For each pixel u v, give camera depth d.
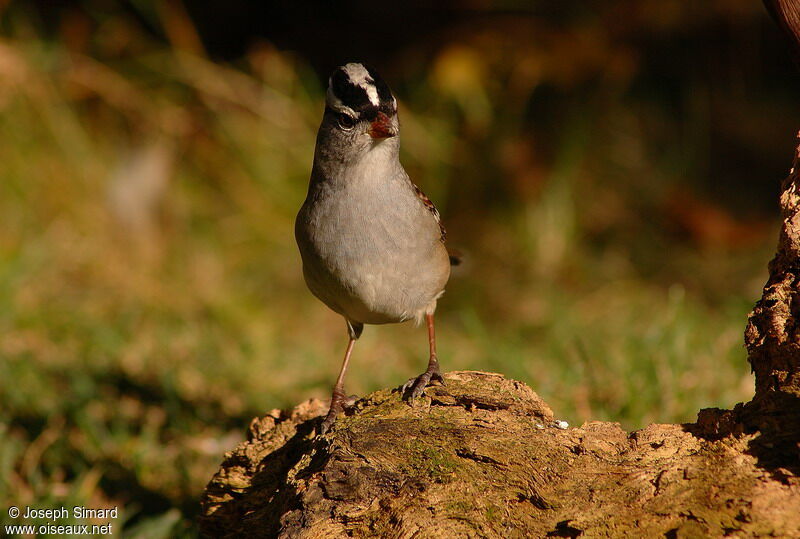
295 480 5.54
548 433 5.42
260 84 15.03
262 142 14.66
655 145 14.84
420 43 15.54
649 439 5.29
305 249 6.70
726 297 11.82
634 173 14.49
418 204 6.66
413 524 4.97
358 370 10.61
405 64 15.28
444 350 10.80
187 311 12.38
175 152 14.52
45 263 12.84
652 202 14.14
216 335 11.74
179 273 13.29
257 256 13.84
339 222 6.45
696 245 13.39
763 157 14.77
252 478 6.39
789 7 5.60
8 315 11.38
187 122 14.77
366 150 6.34
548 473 5.11
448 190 14.38
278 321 12.45
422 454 5.30
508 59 15.17
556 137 14.61
